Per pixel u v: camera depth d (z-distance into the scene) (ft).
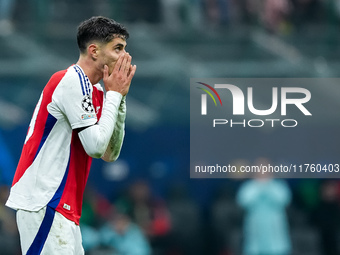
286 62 146.51
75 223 52.75
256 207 133.39
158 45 145.48
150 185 143.13
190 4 155.33
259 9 155.22
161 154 143.13
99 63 53.26
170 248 135.74
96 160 142.10
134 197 134.92
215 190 144.25
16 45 140.67
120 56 53.31
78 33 53.83
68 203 52.19
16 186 52.34
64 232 51.60
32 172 51.85
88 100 51.88
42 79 135.85
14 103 134.10
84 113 51.49
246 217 137.90
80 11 151.84
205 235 140.67
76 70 52.60
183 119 143.23
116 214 132.57
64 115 52.21
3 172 130.72
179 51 146.30
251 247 134.31
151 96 140.46
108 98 52.75
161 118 142.51
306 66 146.30
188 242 136.77
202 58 146.41
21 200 51.75
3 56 139.85
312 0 159.22
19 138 133.18
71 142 52.47
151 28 147.23
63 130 52.31
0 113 132.46
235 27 153.69
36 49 140.56
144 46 144.87
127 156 142.51
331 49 153.28
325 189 145.89
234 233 138.82
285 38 153.38
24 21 146.41
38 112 52.60
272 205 133.39
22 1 146.92
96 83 54.39
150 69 138.21
